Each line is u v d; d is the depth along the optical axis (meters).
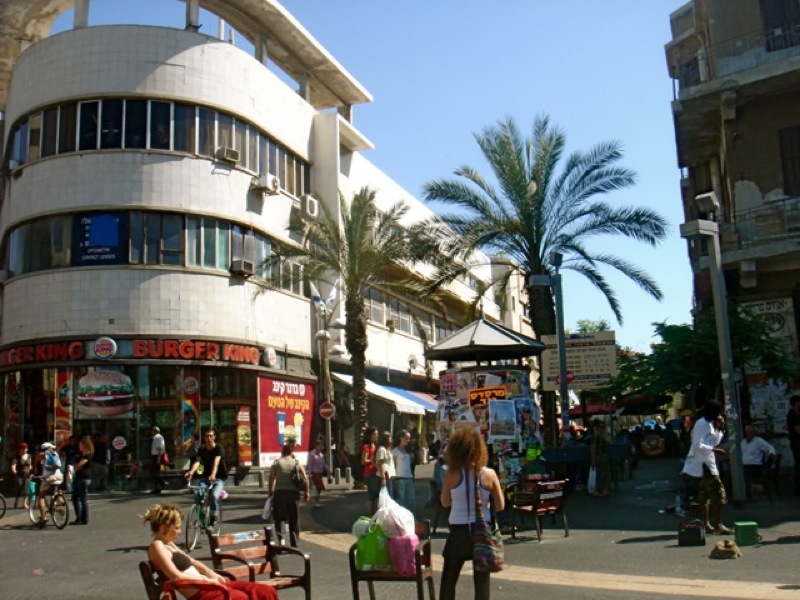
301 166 34.00
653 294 24.38
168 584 6.43
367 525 7.52
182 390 26.09
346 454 32.22
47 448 17.09
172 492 24.38
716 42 20.97
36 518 18.16
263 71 30.83
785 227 19.30
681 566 9.73
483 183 25.31
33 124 27.39
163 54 27.22
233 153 28.14
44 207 26.47
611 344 20.44
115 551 13.15
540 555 11.09
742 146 20.34
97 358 25.20
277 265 30.31
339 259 28.23
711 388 18.22
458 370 16.50
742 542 10.90
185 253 26.70
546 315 23.33
